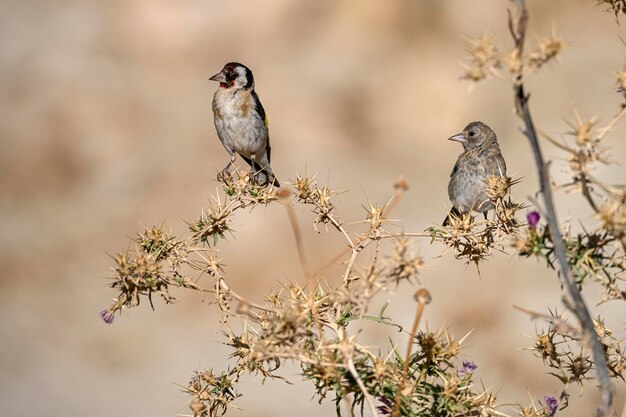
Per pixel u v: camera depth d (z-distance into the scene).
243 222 15.71
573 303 3.57
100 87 20.36
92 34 21.83
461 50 19.86
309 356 4.26
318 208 5.48
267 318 4.67
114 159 18.67
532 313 3.72
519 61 3.41
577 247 3.91
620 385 10.02
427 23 20.66
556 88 18.11
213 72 20.83
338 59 20.42
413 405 4.39
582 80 18.27
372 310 12.81
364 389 3.99
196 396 4.83
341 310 4.45
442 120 18.50
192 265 4.98
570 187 3.72
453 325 12.88
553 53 3.41
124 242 16.61
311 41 21.00
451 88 18.97
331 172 17.50
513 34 3.49
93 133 19.28
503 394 11.33
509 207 5.69
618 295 3.89
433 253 14.38
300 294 4.64
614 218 3.55
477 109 18.38
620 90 4.25
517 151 16.77
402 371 4.36
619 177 14.54
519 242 3.96
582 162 3.61
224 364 13.30
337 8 21.44
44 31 22.00
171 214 16.95
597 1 4.67
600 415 3.56
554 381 11.37
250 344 4.73
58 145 19.11
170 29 21.67
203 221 5.29
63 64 21.00
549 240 3.96
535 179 15.89
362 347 4.27
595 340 3.59
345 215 16.05
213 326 14.23
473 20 20.34
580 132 3.61
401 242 3.96
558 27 19.48
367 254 14.02
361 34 20.80
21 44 21.55
